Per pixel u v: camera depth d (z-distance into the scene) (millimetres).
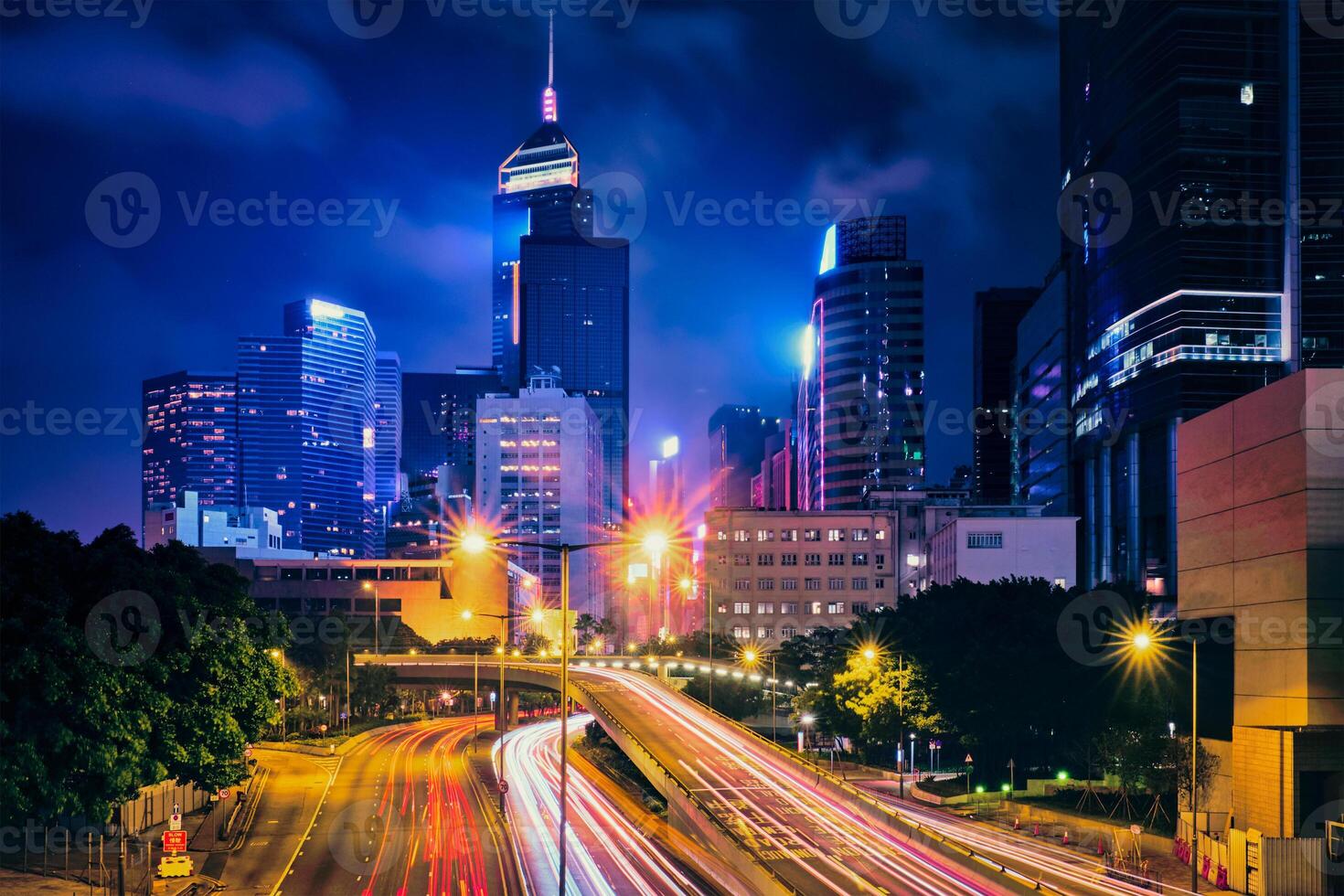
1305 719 72062
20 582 58969
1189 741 81438
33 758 54062
